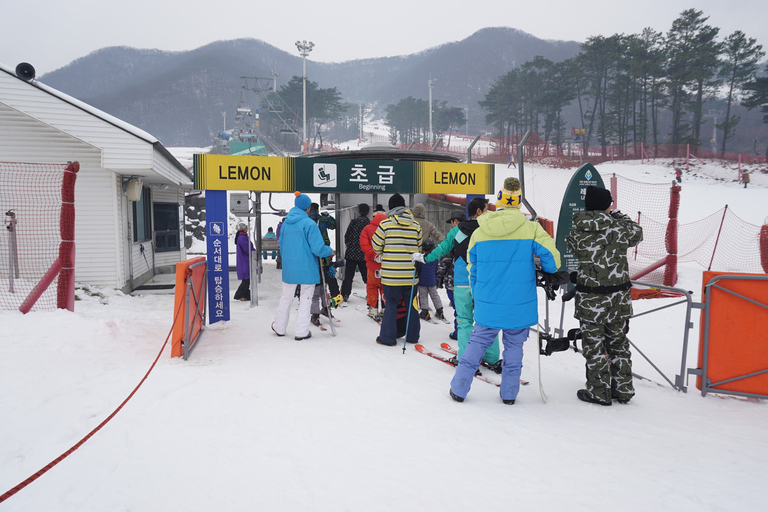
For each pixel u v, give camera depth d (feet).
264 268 44.93
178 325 14.64
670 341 19.56
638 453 8.95
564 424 10.53
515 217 11.44
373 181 25.81
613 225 11.94
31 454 7.97
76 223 29.17
